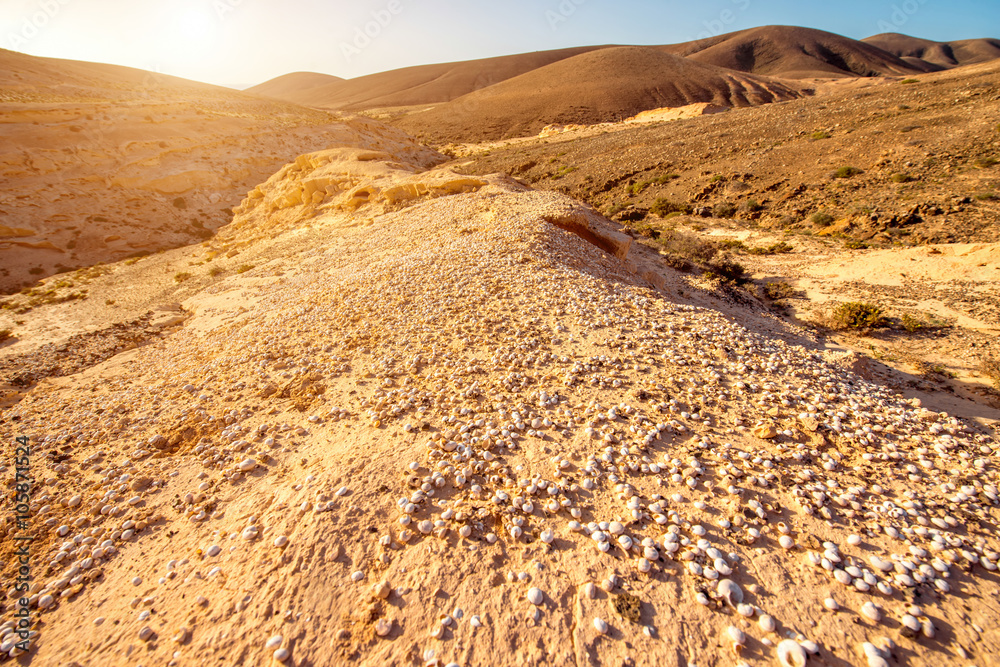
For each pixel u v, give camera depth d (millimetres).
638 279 12984
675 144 47000
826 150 35031
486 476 4074
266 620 3035
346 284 10164
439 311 7738
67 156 34406
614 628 2848
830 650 2682
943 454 4250
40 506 4527
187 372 7730
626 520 3572
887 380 12031
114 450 5379
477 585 3143
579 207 16250
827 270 21406
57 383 9836
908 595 2922
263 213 32875
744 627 2818
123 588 3490
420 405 5203
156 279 25422
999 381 11703
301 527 3623
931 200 25141
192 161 39938
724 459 4148
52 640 3166
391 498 3854
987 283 17453
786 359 6160
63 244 31531
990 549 3230
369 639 2883
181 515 4137
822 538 3350
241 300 14812
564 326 6922
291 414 5516
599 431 4543
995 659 2570
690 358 5977
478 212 15789
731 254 25250
